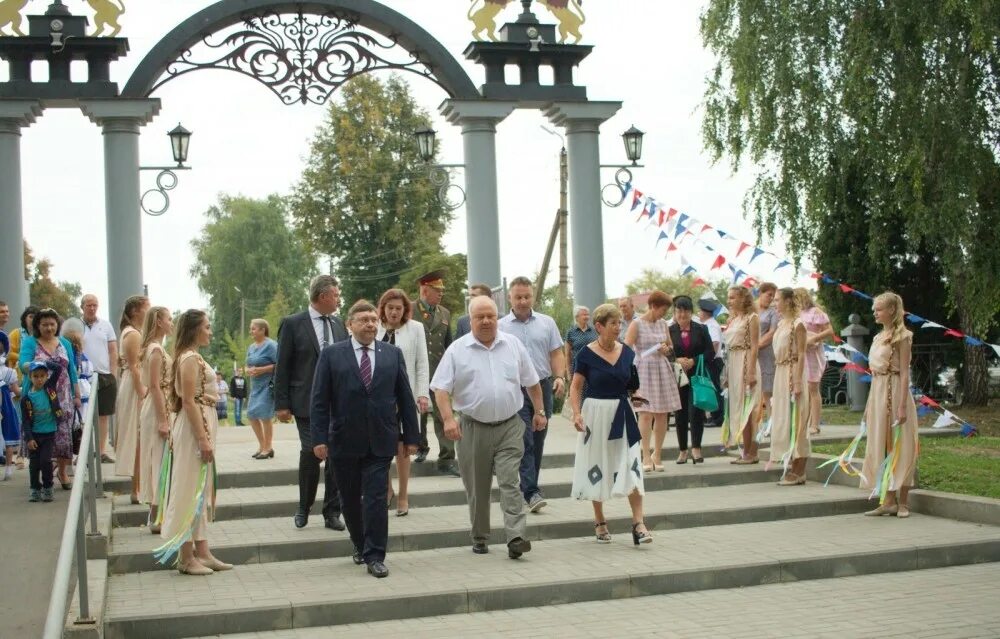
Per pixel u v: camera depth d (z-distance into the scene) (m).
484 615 7.22
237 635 6.82
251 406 12.05
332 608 7.04
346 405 7.82
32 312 10.63
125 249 14.13
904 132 17.66
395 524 9.18
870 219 18.66
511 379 8.37
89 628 6.19
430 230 43.88
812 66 19.12
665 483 11.02
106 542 7.98
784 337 11.05
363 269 43.22
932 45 17.59
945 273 18.20
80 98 13.98
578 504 10.15
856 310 19.33
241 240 64.81
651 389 11.38
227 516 9.61
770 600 7.52
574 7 15.56
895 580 8.09
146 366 8.43
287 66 14.64
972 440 13.14
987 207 18.12
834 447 12.41
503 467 8.35
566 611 7.30
